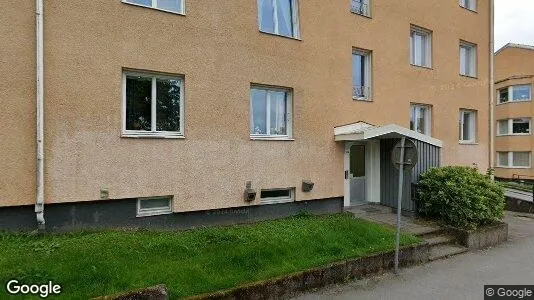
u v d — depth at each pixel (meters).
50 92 6.46
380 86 11.52
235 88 8.45
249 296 5.39
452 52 14.02
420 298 5.88
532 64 29.62
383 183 11.72
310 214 9.62
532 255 8.57
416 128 13.09
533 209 14.73
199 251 6.25
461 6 14.44
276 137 9.21
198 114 7.95
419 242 7.94
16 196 6.26
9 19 6.15
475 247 9.16
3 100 6.12
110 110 7.02
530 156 29.05
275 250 6.57
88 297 4.53
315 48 9.84
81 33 6.72
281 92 9.50
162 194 7.55
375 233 8.11
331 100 10.17
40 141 6.31
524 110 29.23
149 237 6.70
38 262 5.20
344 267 6.54
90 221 6.92
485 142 15.33
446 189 9.97
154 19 7.45
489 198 9.95
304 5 9.65
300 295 5.90
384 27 11.64
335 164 10.22
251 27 8.70
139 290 4.70
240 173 8.54
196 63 7.92
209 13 8.10
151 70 7.42
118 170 7.10
